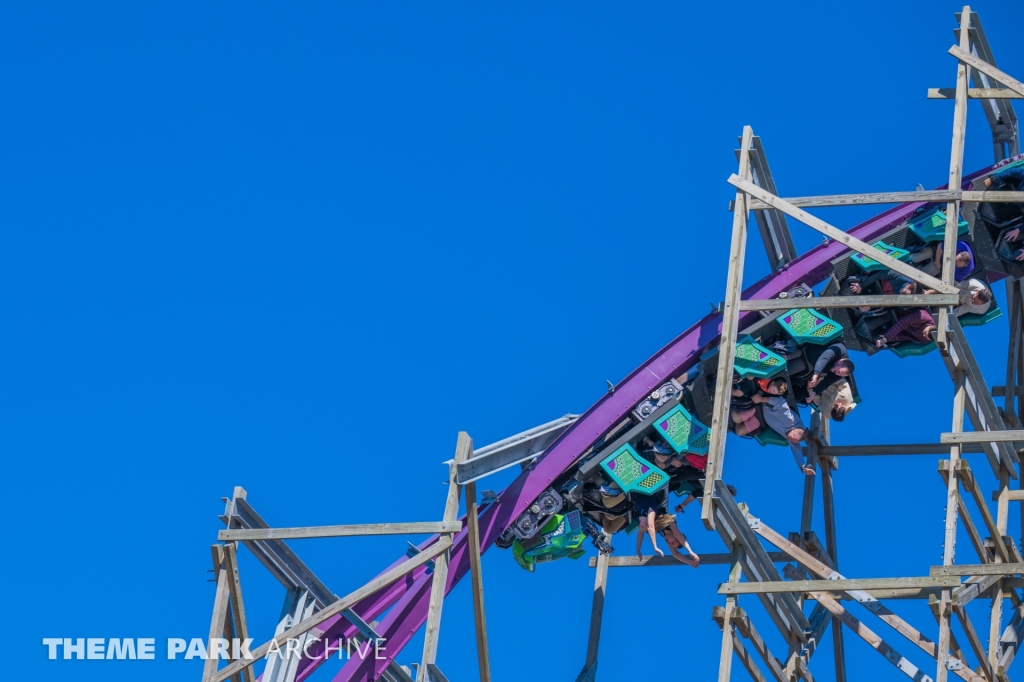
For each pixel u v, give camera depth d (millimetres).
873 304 69250
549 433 77438
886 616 66750
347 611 72375
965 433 66750
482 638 70312
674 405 76125
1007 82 72625
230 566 68750
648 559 83875
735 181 72375
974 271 77062
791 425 74125
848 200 71750
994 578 67812
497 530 76938
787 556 79500
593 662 83000
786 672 68938
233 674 67312
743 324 77812
